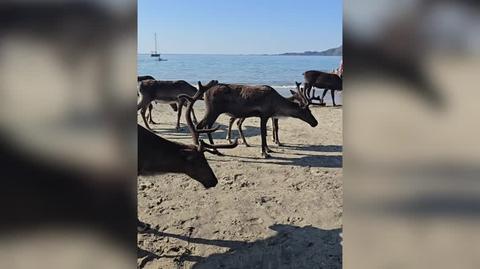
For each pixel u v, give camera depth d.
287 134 10.18
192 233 4.45
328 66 68.56
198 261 3.89
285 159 7.73
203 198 5.50
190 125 6.40
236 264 3.84
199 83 7.96
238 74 49.53
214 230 4.53
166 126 11.25
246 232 4.49
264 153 7.89
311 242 4.25
